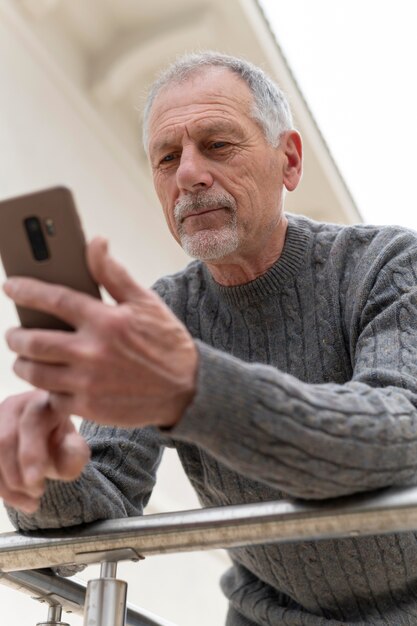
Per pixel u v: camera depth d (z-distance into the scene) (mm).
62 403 715
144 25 3834
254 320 1312
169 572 3668
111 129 4133
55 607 1031
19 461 784
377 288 1157
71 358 662
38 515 992
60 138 3709
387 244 1218
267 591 1366
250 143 1295
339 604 1253
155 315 682
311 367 1245
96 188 3922
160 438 1318
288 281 1296
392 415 816
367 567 1191
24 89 3518
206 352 719
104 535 884
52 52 3746
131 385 678
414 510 747
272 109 1348
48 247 692
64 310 666
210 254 1259
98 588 867
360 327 1167
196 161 1262
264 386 736
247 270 1314
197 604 3855
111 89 4000
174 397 700
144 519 870
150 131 1347
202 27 3688
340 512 769
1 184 3223
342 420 770
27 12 3574
